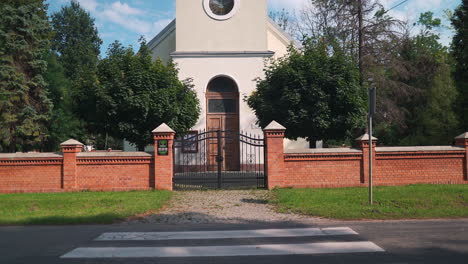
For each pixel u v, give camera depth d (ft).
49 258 18.39
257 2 66.08
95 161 40.11
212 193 39.37
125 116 45.83
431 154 41.57
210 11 65.92
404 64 68.03
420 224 25.76
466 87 63.00
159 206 32.35
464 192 35.09
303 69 44.62
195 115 52.49
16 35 69.67
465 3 62.28
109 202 33.22
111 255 18.79
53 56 100.99
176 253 19.03
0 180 39.86
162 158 39.99
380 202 32.04
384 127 89.35
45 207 31.68
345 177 40.96
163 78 47.16
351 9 59.16
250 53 65.10
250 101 50.49
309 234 22.94
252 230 24.31
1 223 26.68
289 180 40.65
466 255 18.21
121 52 48.62
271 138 40.60
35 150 77.51
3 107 65.87
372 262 17.21
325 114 43.24
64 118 95.30
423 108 84.48
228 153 64.49
